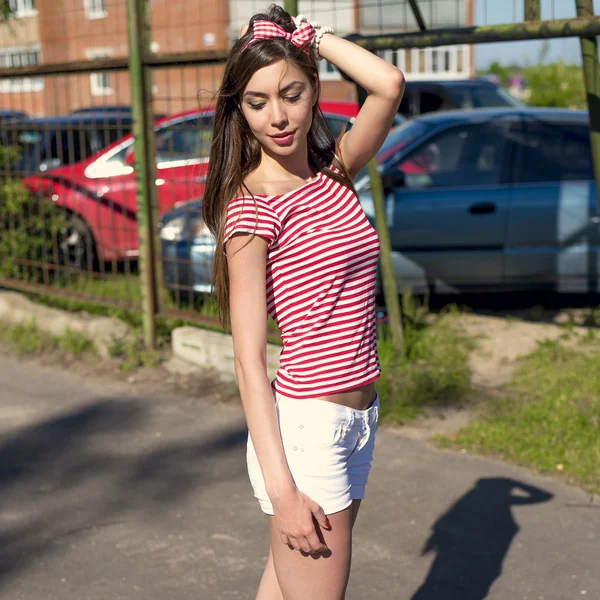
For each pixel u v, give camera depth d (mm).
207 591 3268
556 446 4387
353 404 2121
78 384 5707
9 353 6387
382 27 5316
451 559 3447
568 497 3938
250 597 3225
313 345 2061
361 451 2193
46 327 6645
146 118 5820
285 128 2047
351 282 2080
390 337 5766
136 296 7344
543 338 6344
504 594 3201
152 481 4242
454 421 4863
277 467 1933
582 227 6723
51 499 4059
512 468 4250
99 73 6227
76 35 6988
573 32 3980
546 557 3445
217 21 6227
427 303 6867
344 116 8969
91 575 3391
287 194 2066
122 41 15773
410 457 4410
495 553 3484
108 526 3785
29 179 7660
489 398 5133
